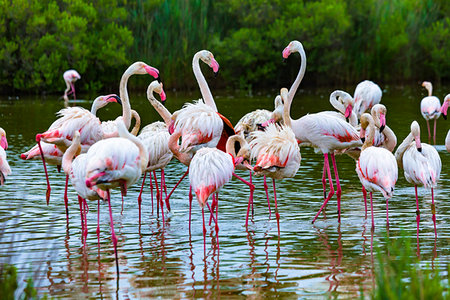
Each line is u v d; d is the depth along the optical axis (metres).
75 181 8.44
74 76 33.84
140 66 11.34
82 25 36.78
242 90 42.16
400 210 10.53
